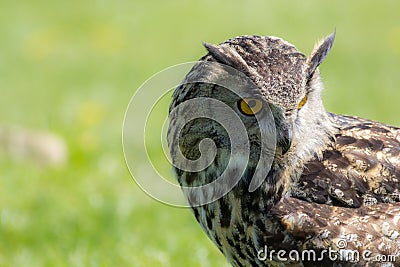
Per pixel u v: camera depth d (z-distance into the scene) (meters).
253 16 30.03
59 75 25.91
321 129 9.91
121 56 27.48
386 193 9.72
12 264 13.56
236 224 9.88
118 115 21.50
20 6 31.95
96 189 16.25
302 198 9.77
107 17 30.69
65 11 31.41
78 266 13.10
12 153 17.98
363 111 20.95
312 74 9.80
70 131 19.59
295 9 30.39
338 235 9.45
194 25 29.73
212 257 13.09
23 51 27.89
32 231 14.60
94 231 14.47
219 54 9.72
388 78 24.14
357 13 29.89
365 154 9.87
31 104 23.19
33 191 16.08
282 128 9.54
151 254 13.29
